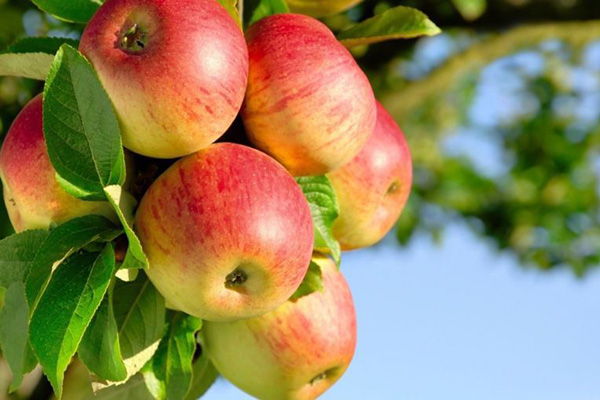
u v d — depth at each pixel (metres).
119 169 0.74
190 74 0.73
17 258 0.75
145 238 0.75
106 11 0.75
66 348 0.72
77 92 0.73
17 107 1.14
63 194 0.76
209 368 0.88
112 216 0.76
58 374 0.72
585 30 1.68
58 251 0.74
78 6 0.79
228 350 0.85
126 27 0.74
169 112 0.73
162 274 0.75
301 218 0.76
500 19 1.30
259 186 0.75
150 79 0.73
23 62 0.78
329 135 0.78
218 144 0.77
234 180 0.75
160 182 0.75
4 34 1.19
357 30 0.84
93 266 0.74
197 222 0.74
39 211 0.76
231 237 0.74
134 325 0.79
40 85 1.13
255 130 0.77
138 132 0.74
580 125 2.15
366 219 0.86
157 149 0.75
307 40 0.78
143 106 0.73
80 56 0.73
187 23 0.74
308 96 0.77
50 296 0.73
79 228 0.75
